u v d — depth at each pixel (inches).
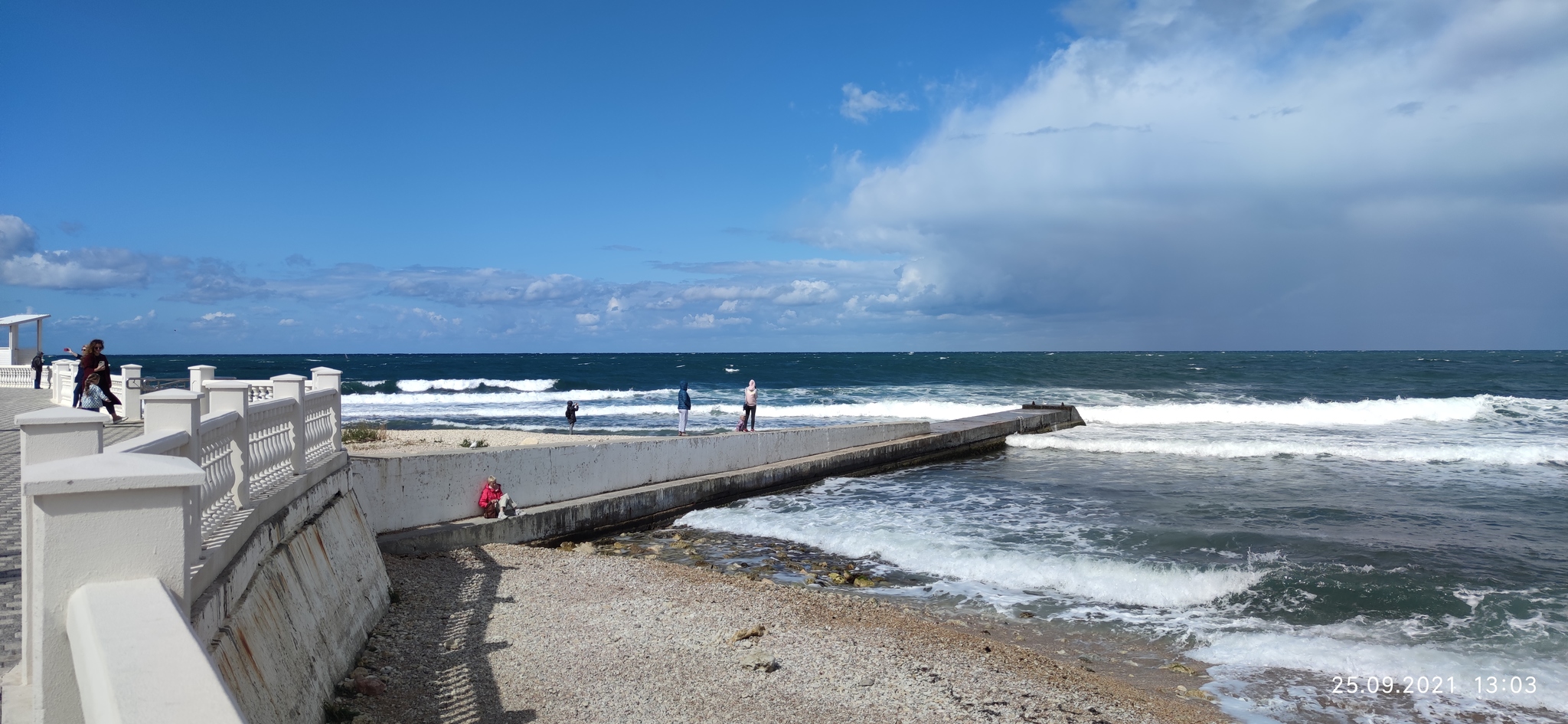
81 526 103.3
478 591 412.2
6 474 376.2
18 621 175.5
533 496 565.3
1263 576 478.3
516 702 282.4
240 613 191.0
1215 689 343.0
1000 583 490.3
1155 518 647.8
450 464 512.1
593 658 329.4
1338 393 2044.8
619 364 4382.4
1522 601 432.1
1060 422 1366.9
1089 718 300.0
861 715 290.2
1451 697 333.7
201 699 80.4
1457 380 2418.8
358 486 450.6
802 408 1624.0
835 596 448.1
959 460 1040.2
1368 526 613.6
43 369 1124.5
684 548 573.6
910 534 593.3
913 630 396.8
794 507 704.4
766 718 283.1
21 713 110.7
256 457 247.4
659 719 276.7
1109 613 437.7
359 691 267.4
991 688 321.4
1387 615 422.0
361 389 2222.0
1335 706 327.0
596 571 470.9
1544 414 1396.4
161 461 112.8
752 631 366.3
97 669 84.0
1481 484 804.6
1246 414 1428.4
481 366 4217.5
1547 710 322.3
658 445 673.0
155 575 107.6
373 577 354.0
